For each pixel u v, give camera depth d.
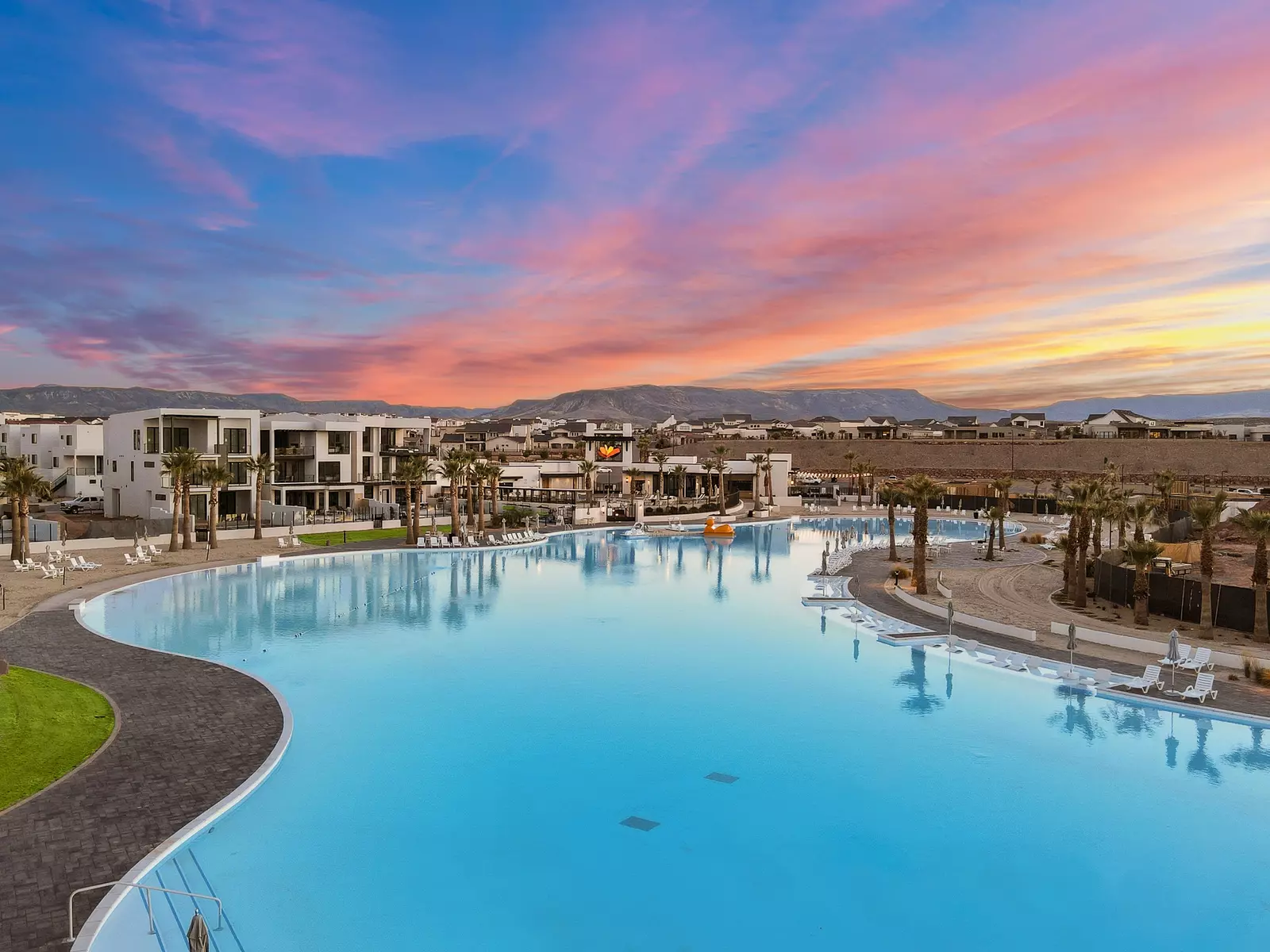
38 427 93.00
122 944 12.58
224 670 25.98
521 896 14.62
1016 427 186.12
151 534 60.00
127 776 17.91
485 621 36.62
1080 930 13.83
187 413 68.44
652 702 25.27
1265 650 30.16
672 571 53.09
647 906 14.41
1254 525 31.98
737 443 183.12
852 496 125.50
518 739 22.00
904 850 16.42
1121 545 48.84
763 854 16.19
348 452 81.12
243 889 14.56
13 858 14.36
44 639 29.34
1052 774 20.09
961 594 43.22
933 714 24.38
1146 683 25.69
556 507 89.56
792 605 41.16
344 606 39.56
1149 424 166.38
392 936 13.38
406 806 17.98
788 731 22.88
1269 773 20.27
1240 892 15.00
